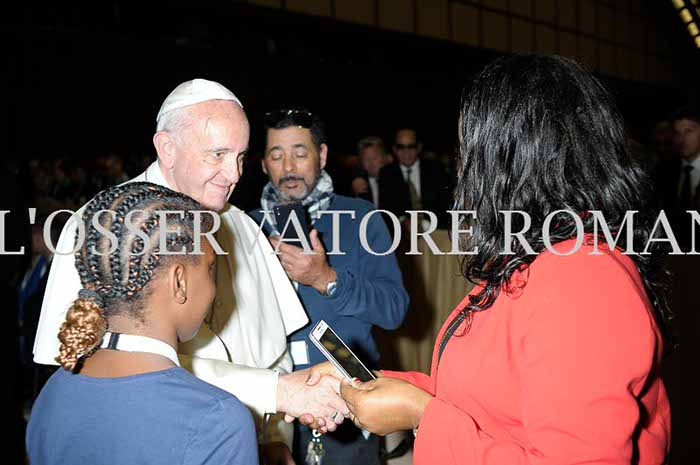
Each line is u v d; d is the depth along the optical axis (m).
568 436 1.10
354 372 1.59
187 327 1.28
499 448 1.20
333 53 9.42
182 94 1.81
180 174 1.81
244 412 1.20
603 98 1.29
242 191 5.01
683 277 3.66
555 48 12.05
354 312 2.41
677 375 3.68
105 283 1.20
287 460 1.99
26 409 4.36
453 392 1.31
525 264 1.23
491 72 1.33
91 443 1.16
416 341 4.18
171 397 1.17
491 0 10.96
